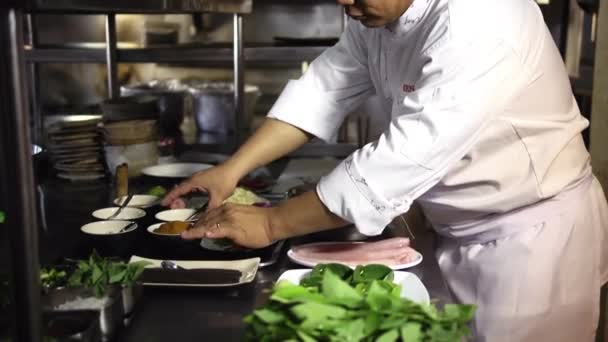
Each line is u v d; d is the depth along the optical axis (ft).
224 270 4.09
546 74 4.73
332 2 12.46
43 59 9.46
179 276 4.01
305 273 4.11
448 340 2.70
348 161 4.38
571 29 10.02
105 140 7.29
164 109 9.75
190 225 4.88
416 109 4.29
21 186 2.71
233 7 6.46
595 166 7.61
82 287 3.41
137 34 12.99
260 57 9.01
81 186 7.11
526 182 4.93
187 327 3.58
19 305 2.80
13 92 2.64
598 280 5.32
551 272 5.01
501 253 5.08
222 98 10.67
